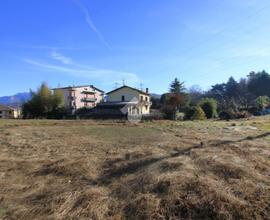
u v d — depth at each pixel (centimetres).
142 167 793
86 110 5488
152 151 1035
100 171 806
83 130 2156
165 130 2103
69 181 725
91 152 1132
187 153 970
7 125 2622
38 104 5044
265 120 3416
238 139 1420
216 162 777
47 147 1295
